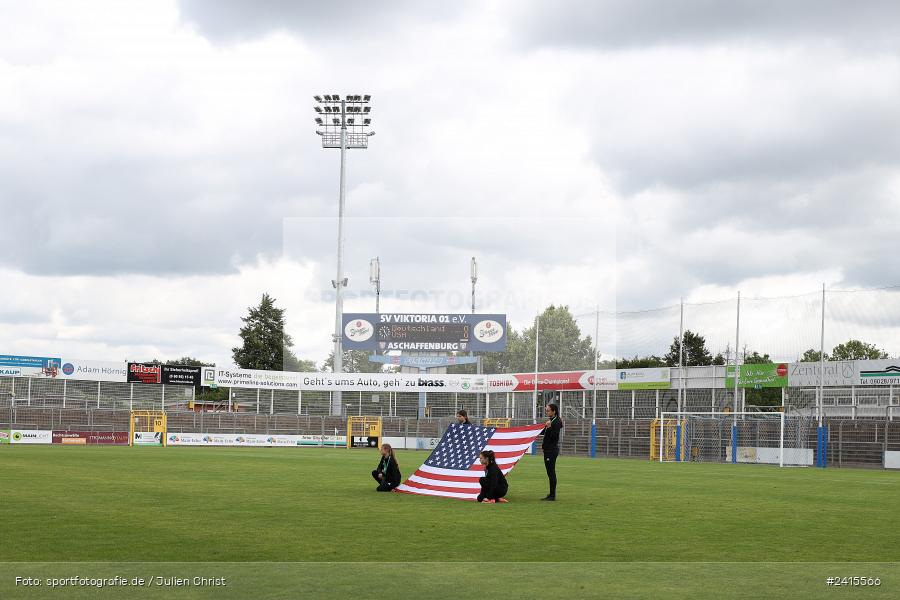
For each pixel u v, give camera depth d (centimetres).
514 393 7356
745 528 1625
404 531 1510
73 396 6788
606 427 6319
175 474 2958
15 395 6562
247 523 1593
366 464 3975
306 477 2909
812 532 1579
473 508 1925
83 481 2538
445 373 7831
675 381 6366
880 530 1623
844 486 2941
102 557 1211
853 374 5266
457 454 2392
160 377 6938
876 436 4897
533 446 6284
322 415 7425
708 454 5681
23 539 1362
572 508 1964
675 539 1456
